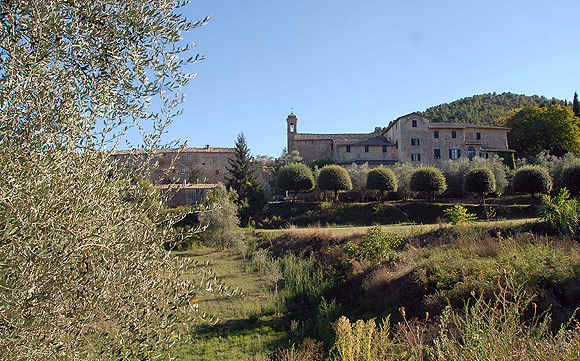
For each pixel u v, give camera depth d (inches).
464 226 665.0
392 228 840.3
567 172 1194.6
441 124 2279.8
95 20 141.9
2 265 104.9
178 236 168.2
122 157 161.8
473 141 2311.8
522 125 2536.9
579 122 2507.4
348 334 219.3
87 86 143.9
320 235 901.2
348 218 1374.3
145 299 136.3
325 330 458.0
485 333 159.6
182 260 161.8
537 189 1237.7
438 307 395.2
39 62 125.6
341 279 623.8
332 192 1710.1
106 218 130.8
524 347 146.3
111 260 127.9
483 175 1288.1
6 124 119.5
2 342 106.1
